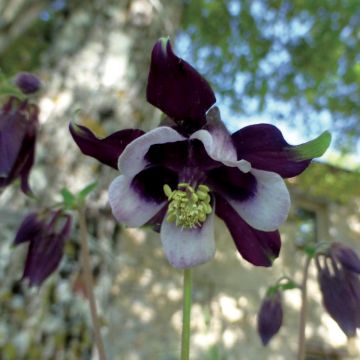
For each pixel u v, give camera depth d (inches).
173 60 3.6
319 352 24.2
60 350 8.7
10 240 9.1
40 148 9.8
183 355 3.8
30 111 5.4
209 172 4.0
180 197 3.9
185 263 3.8
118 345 20.6
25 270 5.6
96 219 9.5
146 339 21.1
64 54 11.0
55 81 10.7
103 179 9.8
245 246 4.1
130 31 11.4
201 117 3.8
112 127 10.5
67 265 9.0
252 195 3.8
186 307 3.9
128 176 3.7
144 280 21.8
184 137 3.6
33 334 8.6
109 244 9.5
